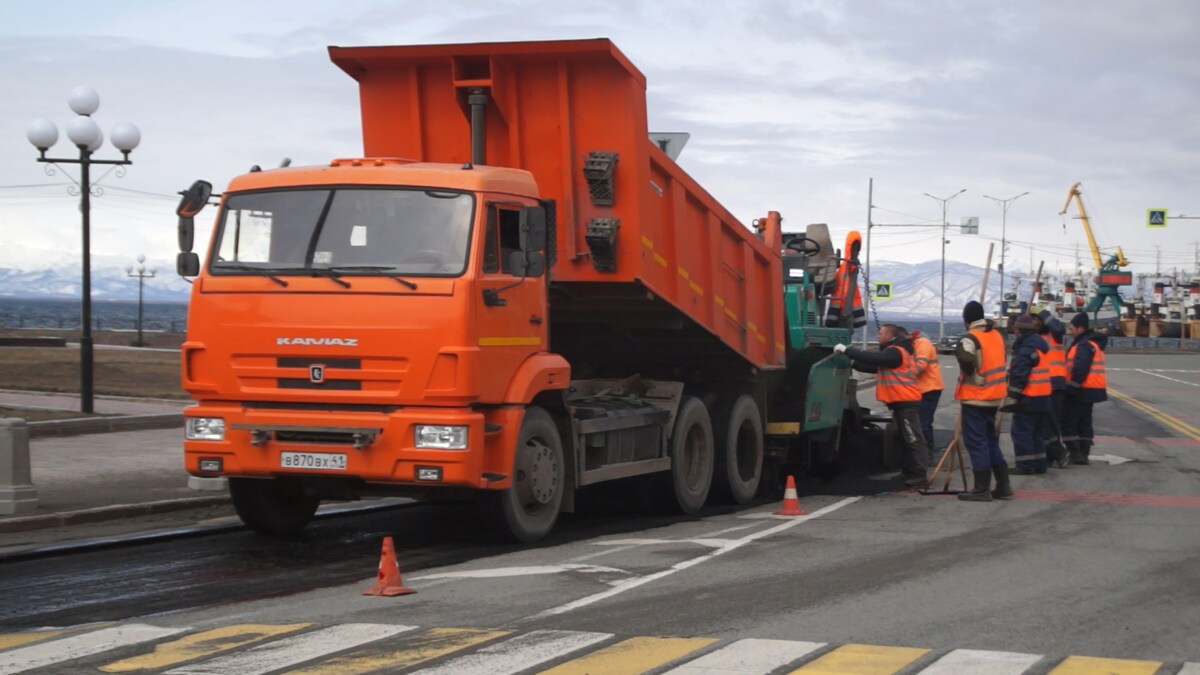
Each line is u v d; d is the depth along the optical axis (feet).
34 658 20.83
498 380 32.37
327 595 26.61
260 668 19.93
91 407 67.67
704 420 43.32
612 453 38.04
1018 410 52.49
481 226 32.07
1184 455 61.31
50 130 65.87
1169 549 32.42
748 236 45.50
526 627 22.90
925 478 50.47
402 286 31.30
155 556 32.45
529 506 34.30
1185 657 20.94
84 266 67.10
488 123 38.45
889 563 30.04
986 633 22.57
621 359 45.60
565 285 38.45
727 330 44.34
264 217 33.17
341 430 31.22
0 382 87.40
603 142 37.45
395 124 39.55
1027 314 53.52
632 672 19.56
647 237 38.29
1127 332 362.74
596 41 36.27
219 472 32.53
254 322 32.27
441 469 30.76
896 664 20.16
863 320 58.08
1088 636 22.43
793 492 40.32
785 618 23.73
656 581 27.55
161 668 20.03
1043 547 32.68
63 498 41.34
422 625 23.11
